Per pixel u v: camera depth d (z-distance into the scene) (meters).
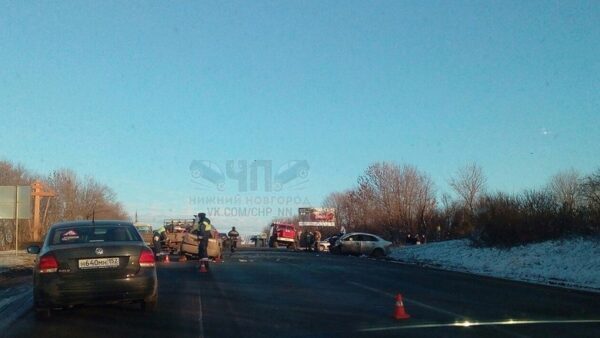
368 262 28.41
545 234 27.31
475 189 56.75
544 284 17.75
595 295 14.73
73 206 65.75
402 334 9.05
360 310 11.43
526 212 28.70
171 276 18.41
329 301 12.70
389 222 56.06
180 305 12.04
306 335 8.96
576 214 26.70
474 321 10.26
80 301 9.95
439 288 15.83
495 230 29.36
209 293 14.01
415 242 47.34
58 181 65.12
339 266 24.17
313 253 40.72
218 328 9.55
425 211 52.75
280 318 10.48
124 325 9.88
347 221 67.94
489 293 14.84
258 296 13.48
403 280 18.11
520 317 10.77
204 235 20.41
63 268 9.87
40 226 44.56
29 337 9.06
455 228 45.09
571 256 22.55
